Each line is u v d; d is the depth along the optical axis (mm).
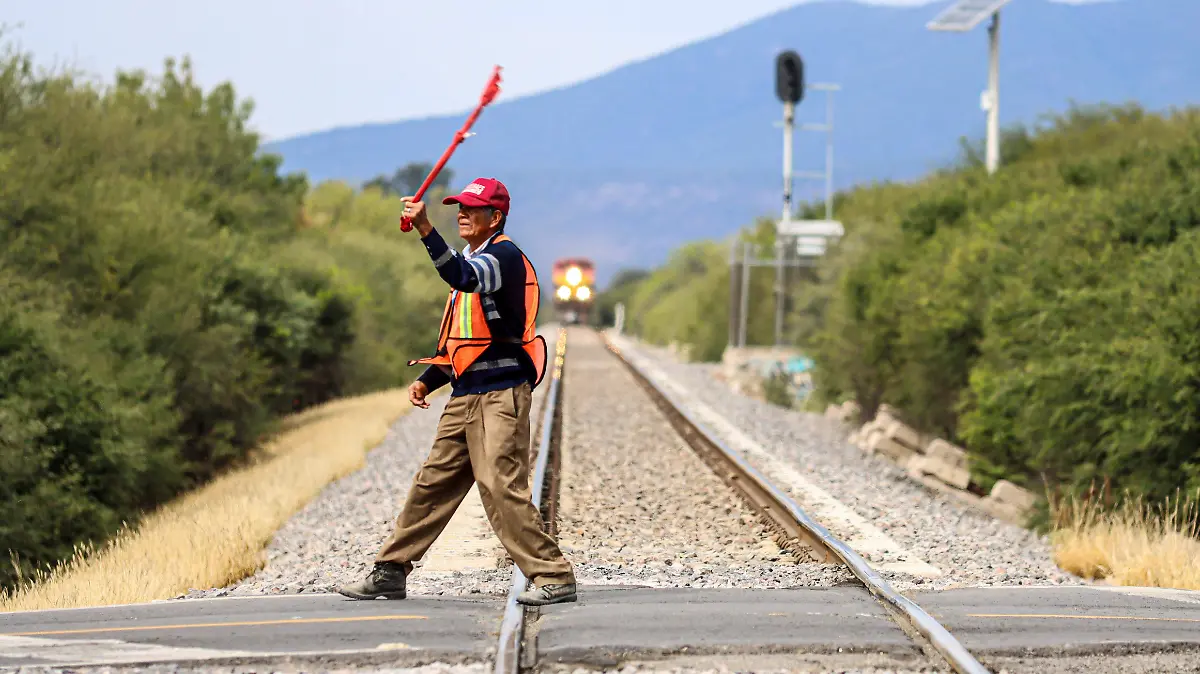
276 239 167500
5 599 37594
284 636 22078
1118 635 22594
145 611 24953
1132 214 69750
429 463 24969
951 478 73312
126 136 113938
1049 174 103312
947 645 20703
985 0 113562
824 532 35719
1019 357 70250
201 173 138750
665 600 25797
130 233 83938
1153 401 53781
